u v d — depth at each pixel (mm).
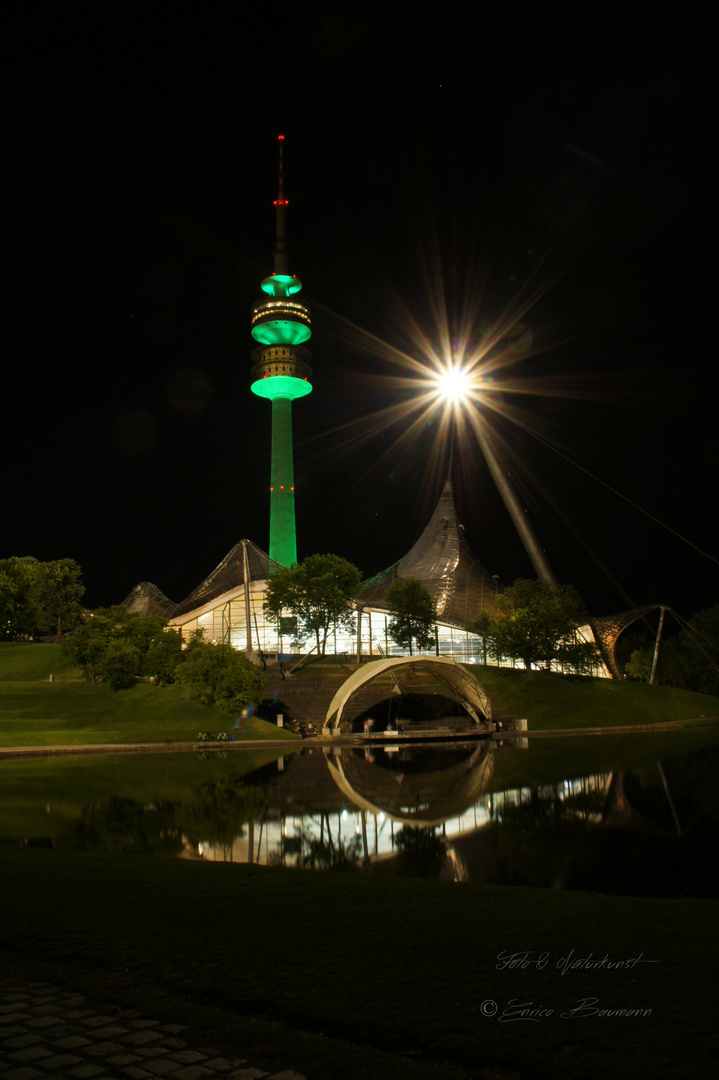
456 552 103750
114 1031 5953
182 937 8211
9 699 57156
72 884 10867
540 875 13938
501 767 33625
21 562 90500
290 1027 5992
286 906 9516
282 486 123188
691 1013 6152
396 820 20188
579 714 62875
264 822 19875
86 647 62438
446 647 94250
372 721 58844
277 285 137625
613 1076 5156
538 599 74312
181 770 33406
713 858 15375
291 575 79438
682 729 58375
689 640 87812
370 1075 5121
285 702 63125
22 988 6887
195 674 54781
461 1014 6152
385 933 8297
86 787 27234
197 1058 5473
